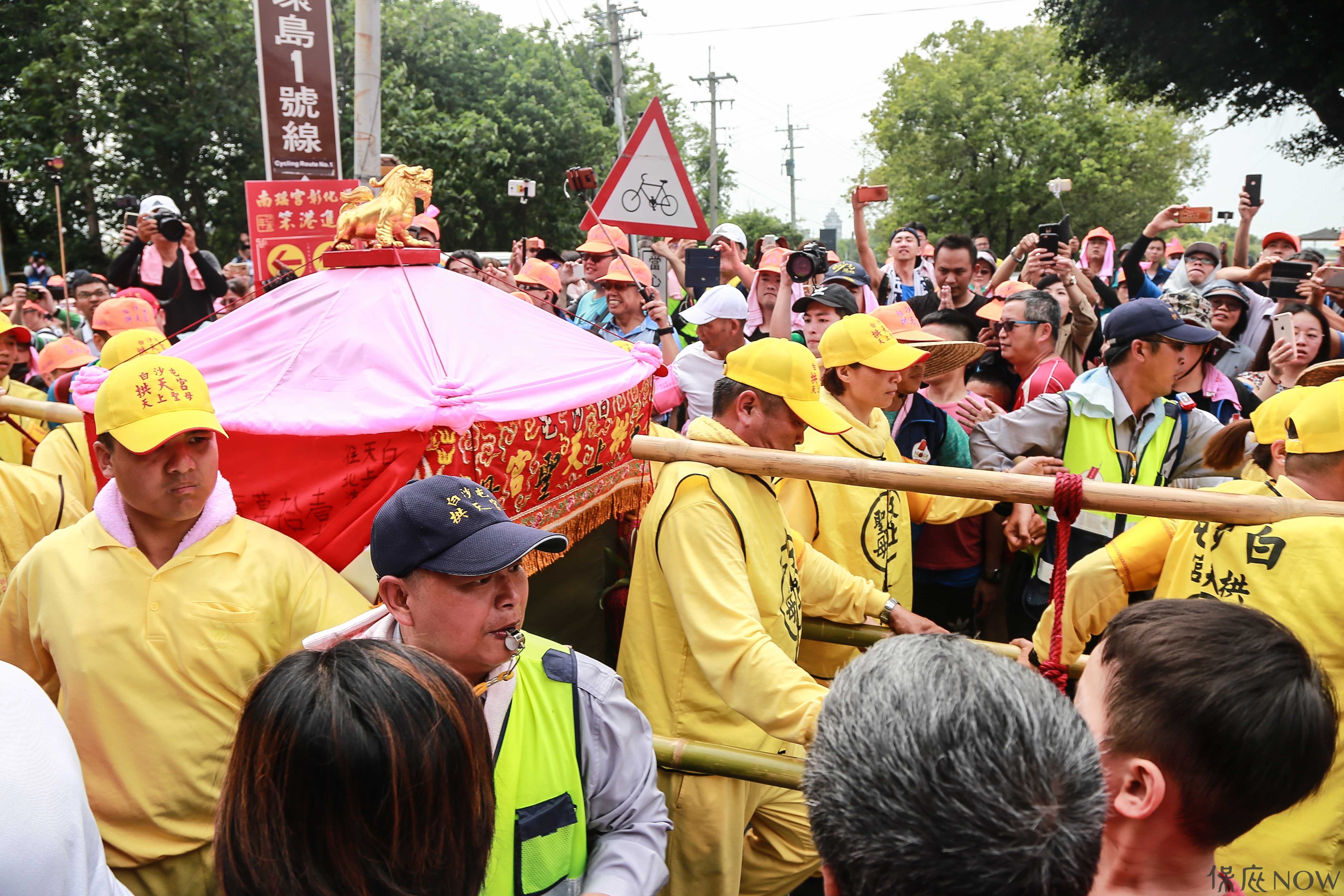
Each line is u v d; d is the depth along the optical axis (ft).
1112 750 4.50
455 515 5.44
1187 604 4.70
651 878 5.84
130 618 6.88
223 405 7.70
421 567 5.41
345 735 4.04
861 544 10.44
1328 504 6.54
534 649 6.01
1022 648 8.82
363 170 19.98
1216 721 4.20
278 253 14.83
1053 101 92.17
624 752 6.05
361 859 4.06
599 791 6.02
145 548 7.04
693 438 8.68
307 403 7.59
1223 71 47.75
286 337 8.41
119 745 6.84
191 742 6.91
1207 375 13.12
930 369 12.79
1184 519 6.64
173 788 6.88
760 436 8.61
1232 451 8.75
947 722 3.29
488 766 4.57
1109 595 8.07
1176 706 4.29
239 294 24.95
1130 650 4.57
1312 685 4.38
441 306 8.62
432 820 4.18
